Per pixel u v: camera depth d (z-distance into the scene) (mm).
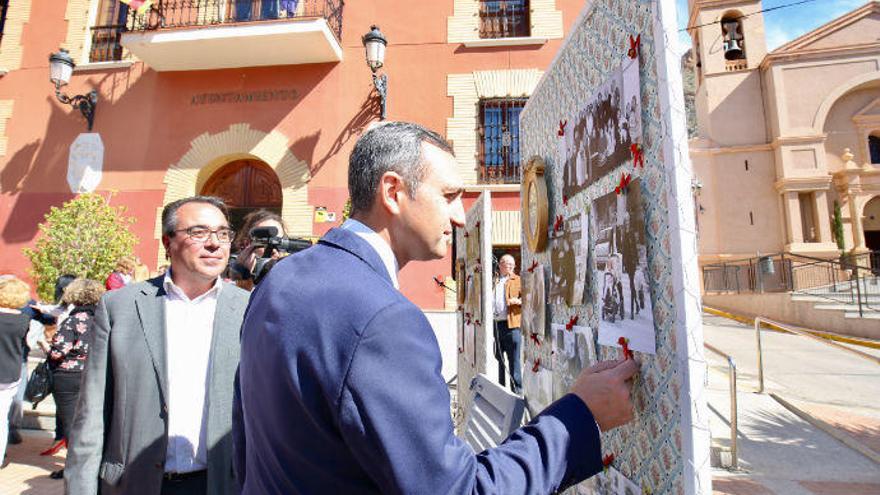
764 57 22688
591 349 1628
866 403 6004
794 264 19812
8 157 8961
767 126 22562
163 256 8328
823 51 22141
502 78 8367
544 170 2230
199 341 2184
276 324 921
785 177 21297
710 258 21891
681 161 1105
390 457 775
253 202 8836
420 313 916
